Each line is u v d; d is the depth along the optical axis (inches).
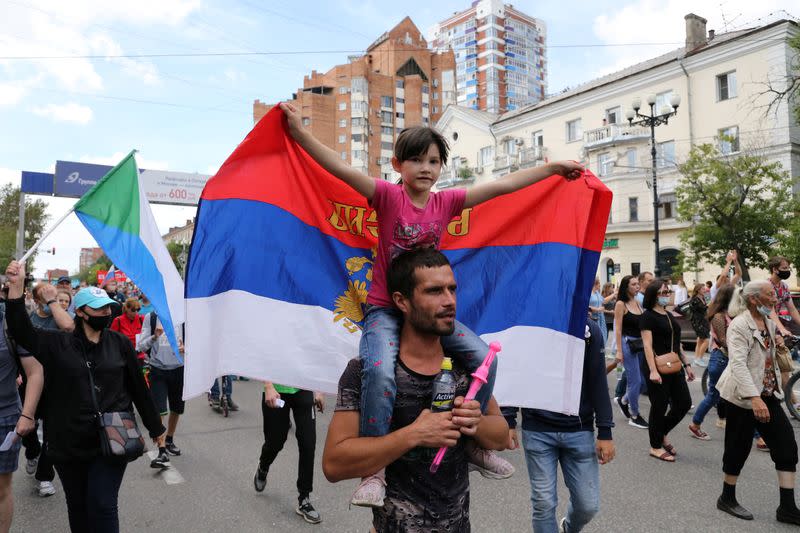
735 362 166.7
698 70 1169.4
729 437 171.6
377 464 67.1
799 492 189.0
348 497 193.5
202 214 107.0
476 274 117.5
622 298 290.5
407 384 71.9
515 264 118.1
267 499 191.2
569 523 136.2
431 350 73.7
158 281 179.6
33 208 1824.6
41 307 257.3
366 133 2778.1
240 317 106.2
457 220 118.2
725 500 173.3
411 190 91.4
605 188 109.3
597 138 1321.4
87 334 135.6
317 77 2891.2
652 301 228.1
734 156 1027.9
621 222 1277.1
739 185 896.3
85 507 133.6
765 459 227.3
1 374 140.4
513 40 4092.0
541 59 4301.2
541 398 113.0
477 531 162.6
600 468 216.8
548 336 115.0
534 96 4224.9
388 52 2918.3
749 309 170.7
